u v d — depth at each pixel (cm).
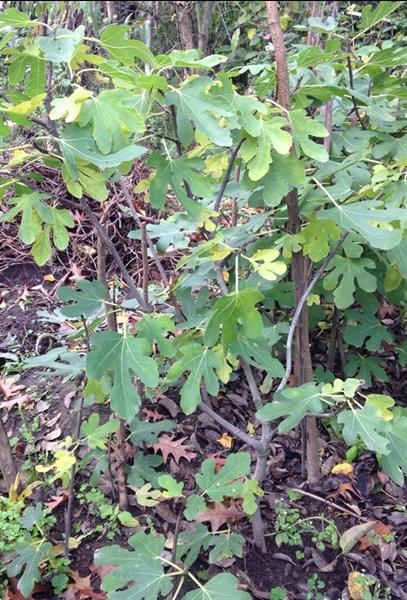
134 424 216
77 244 351
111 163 123
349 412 146
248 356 164
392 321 314
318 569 201
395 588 197
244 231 204
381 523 217
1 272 350
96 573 193
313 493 228
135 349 151
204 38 413
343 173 192
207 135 133
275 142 141
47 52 129
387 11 195
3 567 188
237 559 200
